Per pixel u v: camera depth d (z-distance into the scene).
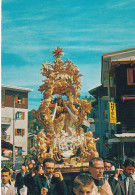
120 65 19.47
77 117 9.32
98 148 25.50
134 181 5.67
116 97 19.48
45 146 8.52
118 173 5.81
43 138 8.59
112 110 18.83
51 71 9.27
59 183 5.08
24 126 35.28
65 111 9.55
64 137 9.09
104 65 20.55
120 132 19.25
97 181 4.44
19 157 29.69
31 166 7.74
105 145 23.02
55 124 9.25
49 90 9.12
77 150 8.90
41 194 5.04
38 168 5.36
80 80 9.48
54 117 9.35
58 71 9.35
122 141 19.03
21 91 35.22
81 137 9.05
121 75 19.45
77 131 9.24
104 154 24.77
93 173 4.47
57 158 8.64
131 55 19.22
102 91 25.67
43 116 8.99
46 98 9.12
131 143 19.45
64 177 7.98
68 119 9.52
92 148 8.78
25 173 7.55
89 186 2.98
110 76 21.50
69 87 9.45
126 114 19.27
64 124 9.42
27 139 34.66
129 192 5.53
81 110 9.30
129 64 19.45
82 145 8.88
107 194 4.36
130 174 5.63
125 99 19.03
